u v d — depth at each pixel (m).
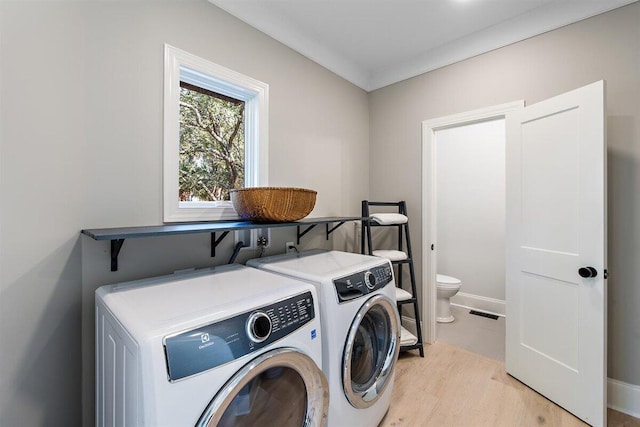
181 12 1.51
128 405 0.78
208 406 0.77
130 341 0.77
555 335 1.72
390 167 2.77
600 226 1.51
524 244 1.91
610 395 1.69
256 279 1.27
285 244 2.10
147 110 1.39
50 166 1.13
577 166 1.62
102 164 1.26
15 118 1.06
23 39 1.07
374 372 1.54
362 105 2.84
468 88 2.27
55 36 1.14
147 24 1.39
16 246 1.07
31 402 1.11
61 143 1.16
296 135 2.16
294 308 1.06
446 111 2.40
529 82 1.99
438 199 3.73
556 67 1.88
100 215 1.26
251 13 1.81
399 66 2.63
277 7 1.86
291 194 1.53
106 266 1.29
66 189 1.17
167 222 1.46
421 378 1.98
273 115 1.98
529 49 1.98
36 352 1.12
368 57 2.51
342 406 1.27
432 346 2.46
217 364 0.80
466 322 3.00
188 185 1.66
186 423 0.74
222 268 1.49
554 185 1.73
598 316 1.52
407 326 2.69
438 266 3.73
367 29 2.10
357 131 2.78
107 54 1.27
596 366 1.52
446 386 1.89
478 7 1.87
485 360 2.22
